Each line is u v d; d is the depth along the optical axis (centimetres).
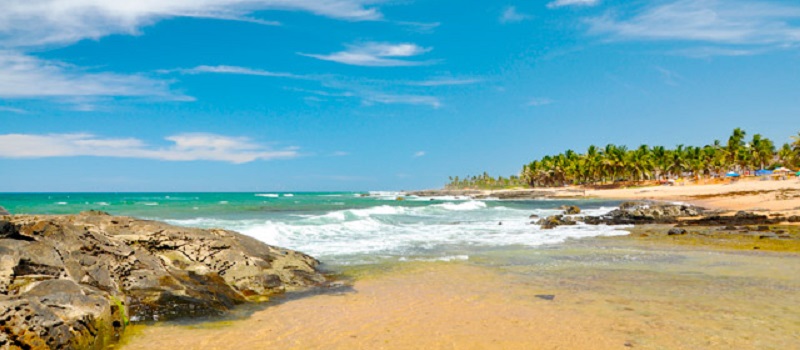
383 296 1259
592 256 1953
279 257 1570
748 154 11088
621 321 1000
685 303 1144
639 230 3134
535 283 1409
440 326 986
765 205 4772
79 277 984
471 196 12769
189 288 1132
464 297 1237
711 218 3600
